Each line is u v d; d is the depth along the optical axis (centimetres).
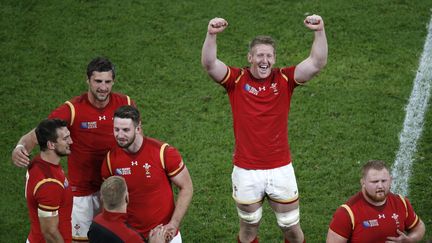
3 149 3150
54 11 3925
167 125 3272
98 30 3806
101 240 1956
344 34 3722
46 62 3625
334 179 2950
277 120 2272
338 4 3900
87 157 2373
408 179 2912
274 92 2256
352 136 3158
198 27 3803
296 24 3797
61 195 2141
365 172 2014
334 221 2058
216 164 3059
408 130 3167
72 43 3731
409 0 3906
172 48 3694
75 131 2350
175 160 2200
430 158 3011
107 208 1958
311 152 3094
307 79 2267
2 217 2825
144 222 2228
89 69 2259
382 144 3105
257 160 2294
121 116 2102
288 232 2450
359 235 2039
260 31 3759
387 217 2041
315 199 2856
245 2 3947
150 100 3406
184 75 3544
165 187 2222
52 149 2125
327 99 3369
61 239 2152
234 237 2700
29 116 3319
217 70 2258
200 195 2908
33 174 2127
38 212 2123
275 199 2356
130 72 3559
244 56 3612
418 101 3322
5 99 3422
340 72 3516
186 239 2700
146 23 3841
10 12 3916
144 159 2180
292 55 3612
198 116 3319
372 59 3578
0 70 3581
